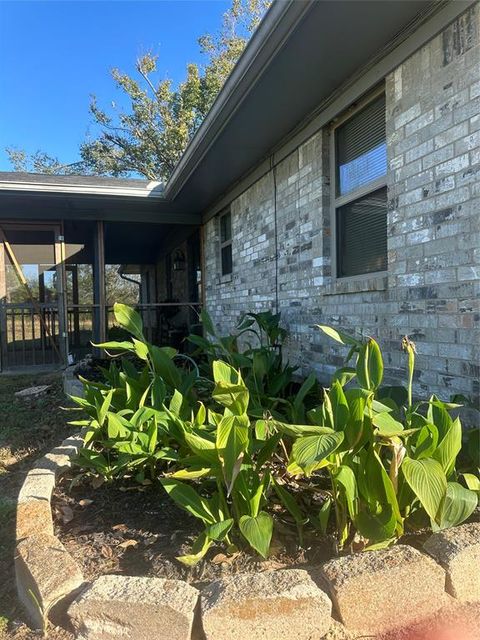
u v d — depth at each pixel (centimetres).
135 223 852
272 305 549
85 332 1020
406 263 322
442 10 283
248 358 389
